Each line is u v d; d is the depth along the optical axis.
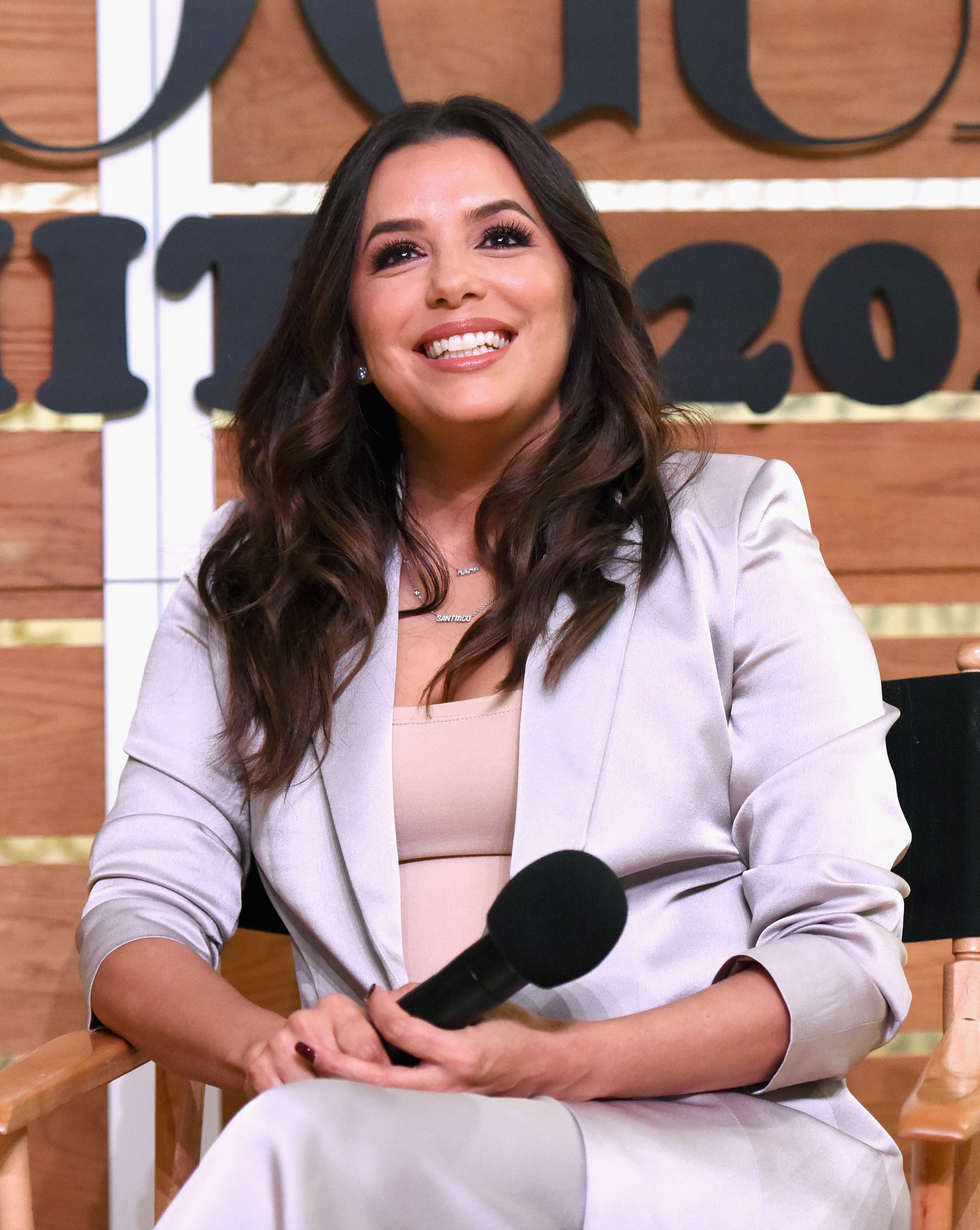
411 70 6.18
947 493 6.20
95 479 6.22
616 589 4.21
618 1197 3.12
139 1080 6.21
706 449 5.17
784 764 4.00
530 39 6.18
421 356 4.48
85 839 6.23
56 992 6.21
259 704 4.46
